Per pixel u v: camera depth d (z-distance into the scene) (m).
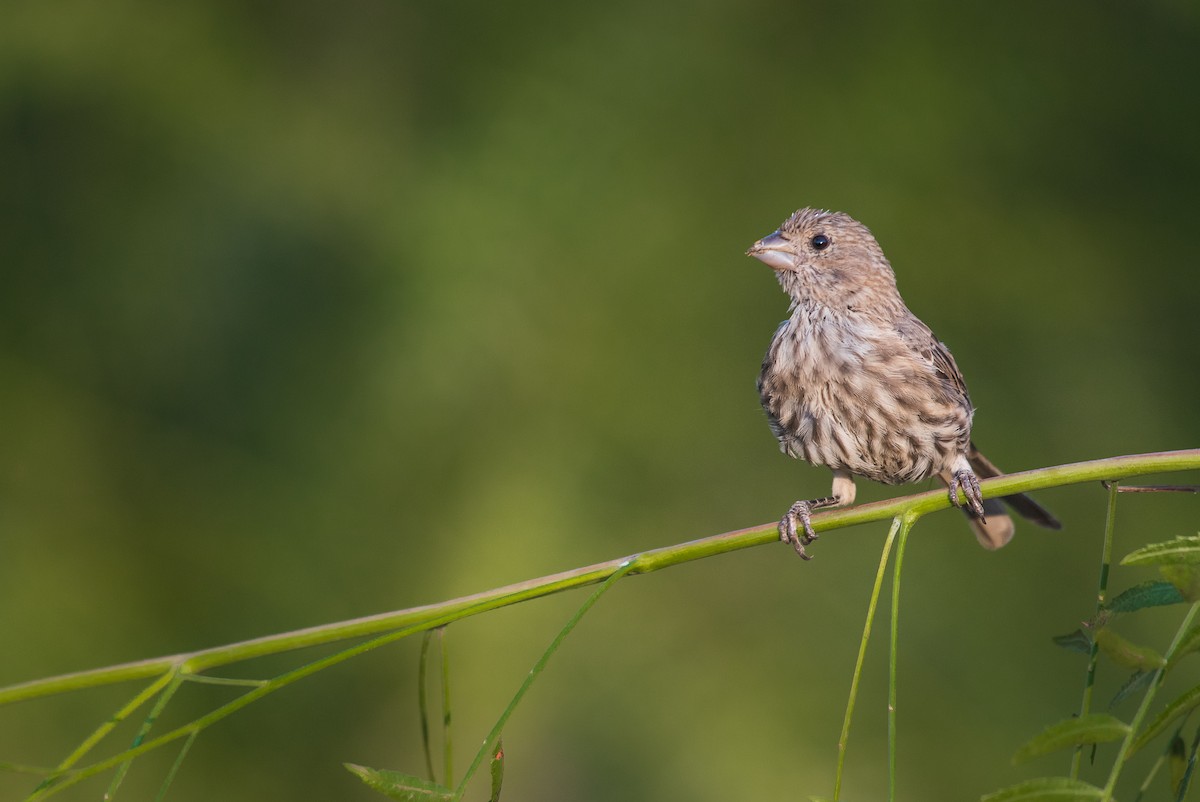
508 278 12.46
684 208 12.74
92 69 13.04
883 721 10.89
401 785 4.79
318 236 12.66
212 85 13.16
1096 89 13.05
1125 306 12.39
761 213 12.76
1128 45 13.20
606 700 10.99
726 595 11.55
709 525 11.85
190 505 11.82
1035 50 13.16
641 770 10.66
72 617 11.06
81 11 13.20
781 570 11.64
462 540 11.68
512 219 12.64
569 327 12.33
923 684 11.04
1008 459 11.78
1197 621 4.75
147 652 11.16
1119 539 11.48
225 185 12.80
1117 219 12.69
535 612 11.41
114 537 11.58
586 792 10.65
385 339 12.31
